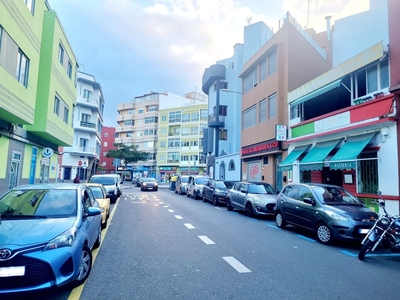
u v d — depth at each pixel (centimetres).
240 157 2502
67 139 2331
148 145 7200
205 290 471
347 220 786
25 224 476
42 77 1756
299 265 616
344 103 1706
